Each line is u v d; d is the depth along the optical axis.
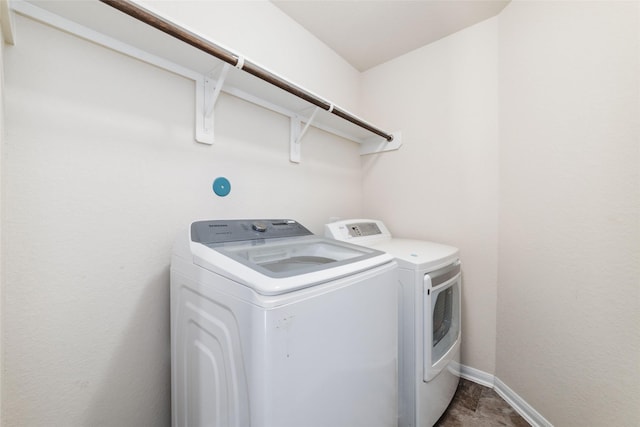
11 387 0.77
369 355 0.90
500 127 1.66
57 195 0.85
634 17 0.95
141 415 1.03
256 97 1.42
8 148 0.76
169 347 1.10
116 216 0.97
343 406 0.80
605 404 1.04
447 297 1.55
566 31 1.22
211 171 1.26
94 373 0.92
